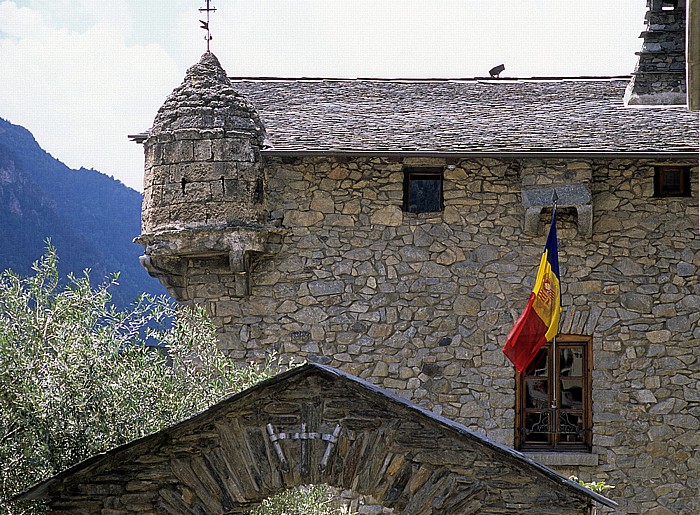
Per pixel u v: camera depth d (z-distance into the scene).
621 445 20.11
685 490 20.02
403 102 22.97
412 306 20.55
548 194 20.16
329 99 23.09
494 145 20.28
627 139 20.44
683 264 20.36
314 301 20.69
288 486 11.72
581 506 11.38
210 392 14.77
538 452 20.17
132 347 14.36
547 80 23.92
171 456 11.78
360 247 20.72
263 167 20.72
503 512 11.44
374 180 20.81
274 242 20.78
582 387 20.41
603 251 20.45
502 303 20.41
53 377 13.14
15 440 12.79
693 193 20.42
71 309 13.80
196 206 20.42
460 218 20.59
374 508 19.55
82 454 13.00
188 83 21.05
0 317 13.60
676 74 22.09
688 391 20.16
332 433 11.70
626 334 20.28
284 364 20.56
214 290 20.86
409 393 20.38
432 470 11.57
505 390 20.25
